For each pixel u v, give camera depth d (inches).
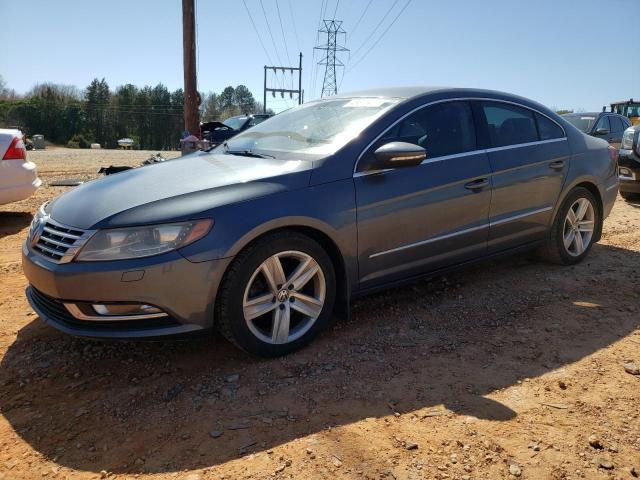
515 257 200.7
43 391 113.0
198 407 105.4
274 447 92.6
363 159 133.9
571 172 181.0
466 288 169.3
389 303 157.2
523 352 127.3
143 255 107.3
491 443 93.3
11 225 260.2
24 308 156.0
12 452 93.4
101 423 101.3
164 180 127.5
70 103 3860.7
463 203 150.9
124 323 110.6
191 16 525.0
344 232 128.6
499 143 162.9
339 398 107.7
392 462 88.4
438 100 153.6
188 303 110.5
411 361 123.0
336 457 89.7
